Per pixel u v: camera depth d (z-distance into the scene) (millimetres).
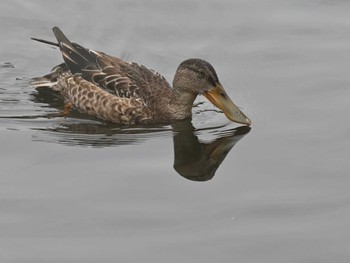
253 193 14273
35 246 12758
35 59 19422
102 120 17141
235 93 17688
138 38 19969
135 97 17125
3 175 14602
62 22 20609
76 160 15203
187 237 13062
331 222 13422
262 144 15828
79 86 17531
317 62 18578
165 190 14336
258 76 18281
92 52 18016
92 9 21078
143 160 15328
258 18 20344
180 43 19703
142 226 13320
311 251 12734
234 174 14875
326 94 17406
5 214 13508
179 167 15086
